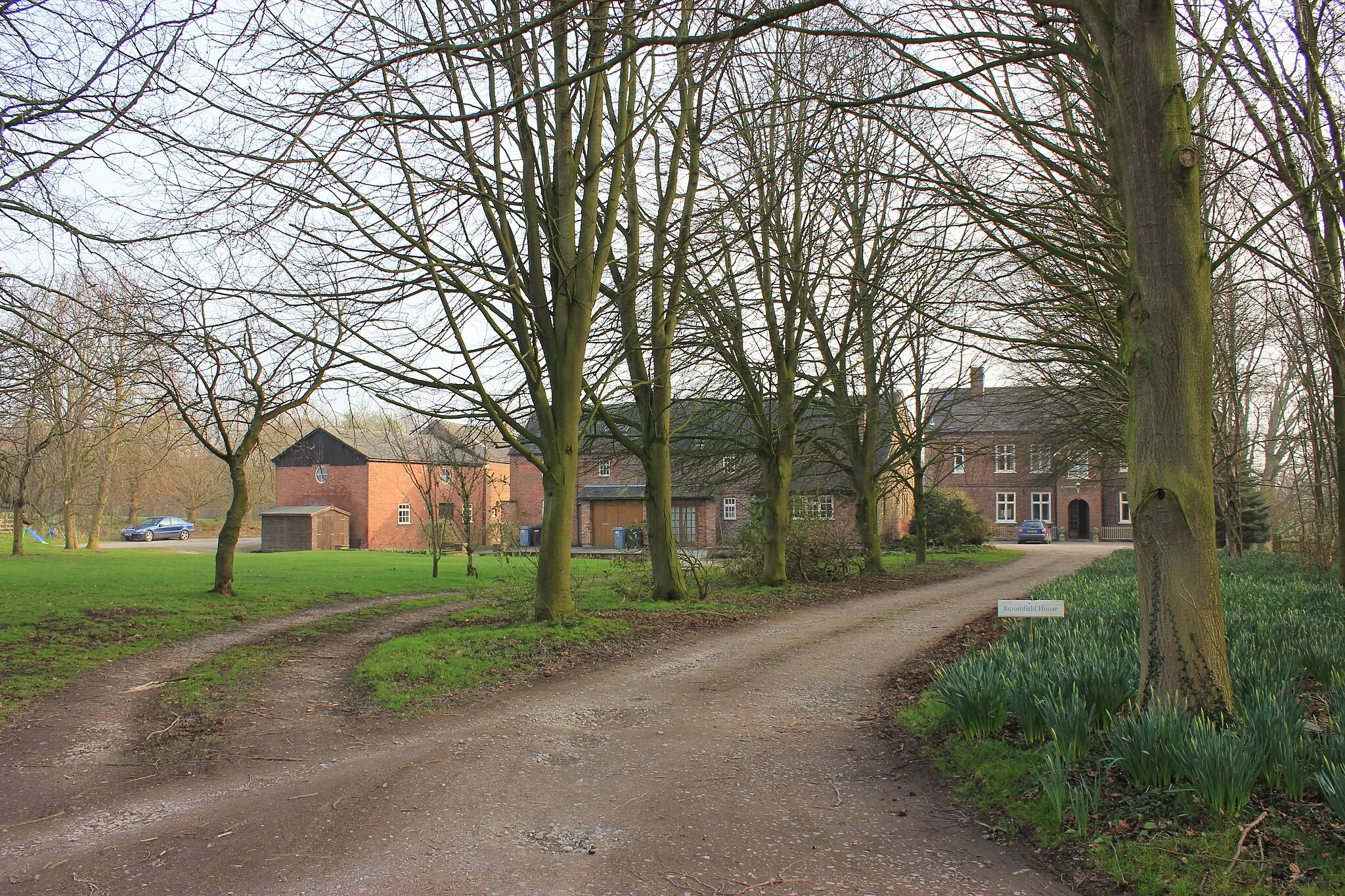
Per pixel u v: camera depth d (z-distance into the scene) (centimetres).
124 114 871
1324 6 866
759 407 1892
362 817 554
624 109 1448
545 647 1102
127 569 2438
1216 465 2036
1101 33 584
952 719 675
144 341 1221
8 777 642
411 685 923
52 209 1024
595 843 504
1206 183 1016
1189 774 466
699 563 1856
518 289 1231
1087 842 462
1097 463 2698
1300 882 389
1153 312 568
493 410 1177
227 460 1773
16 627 1259
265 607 1652
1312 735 532
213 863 485
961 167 1051
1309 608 1054
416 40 740
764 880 452
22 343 1062
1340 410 1261
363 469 4912
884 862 470
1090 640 758
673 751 690
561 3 664
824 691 888
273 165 860
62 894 448
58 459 3231
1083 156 872
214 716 818
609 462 2120
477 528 4056
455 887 448
